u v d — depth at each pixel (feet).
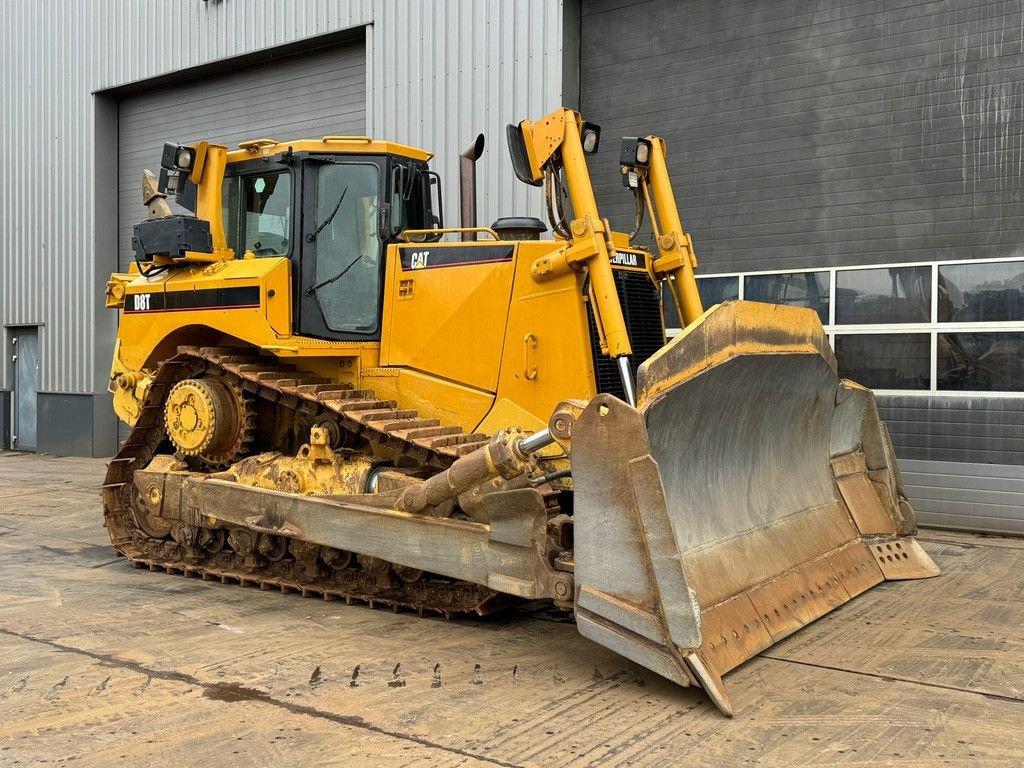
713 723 12.05
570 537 14.93
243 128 41.39
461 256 18.57
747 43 28.73
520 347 17.67
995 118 25.16
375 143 19.86
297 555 18.80
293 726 11.91
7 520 27.86
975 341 25.49
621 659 14.69
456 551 15.26
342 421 18.58
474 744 11.35
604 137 31.35
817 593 16.84
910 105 26.32
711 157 29.43
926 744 11.44
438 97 33.73
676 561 12.31
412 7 34.30
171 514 20.20
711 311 14.29
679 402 13.53
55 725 11.96
